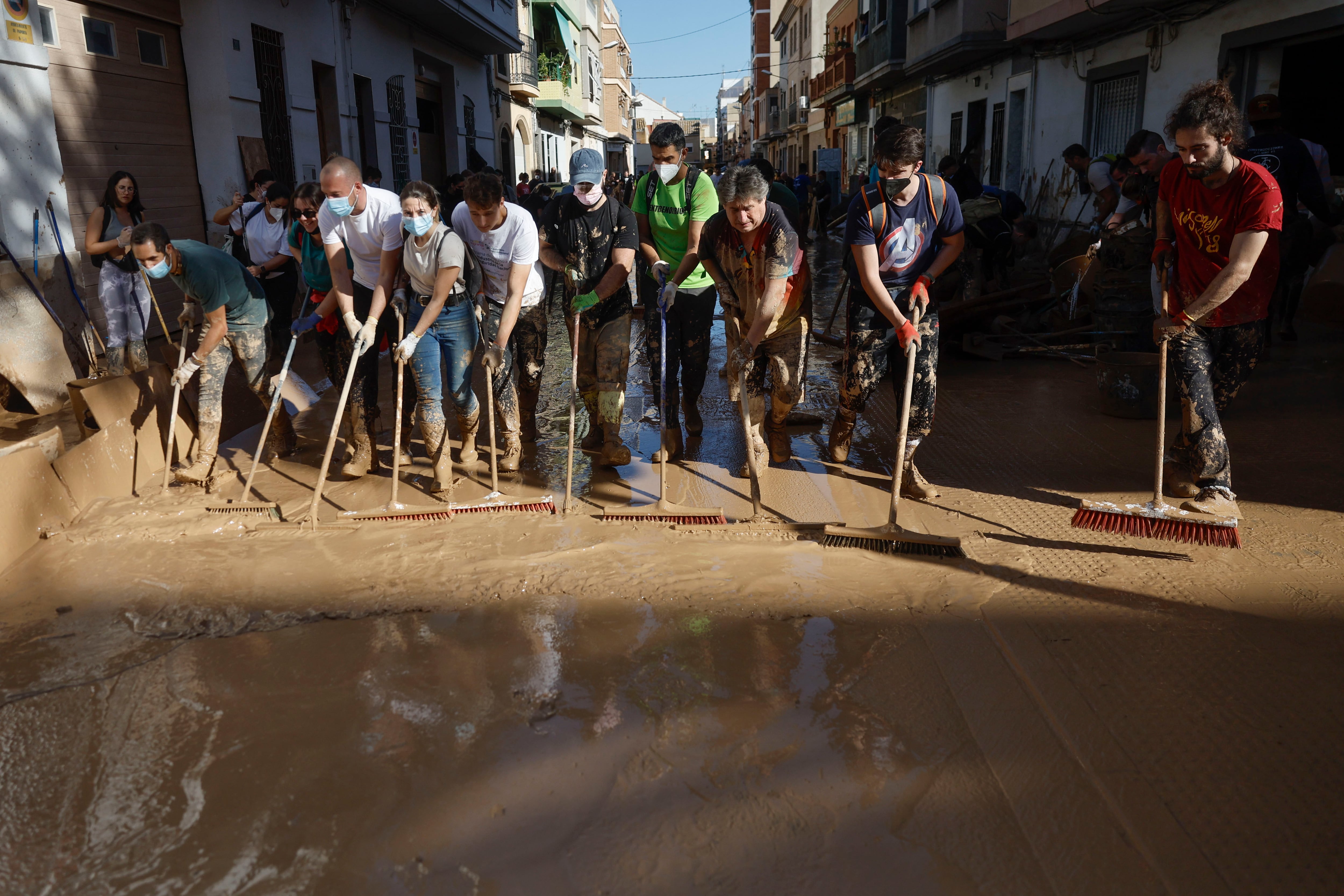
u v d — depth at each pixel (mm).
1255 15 9391
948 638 3170
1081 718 2662
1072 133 13531
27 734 2707
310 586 3701
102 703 2867
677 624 3332
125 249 6566
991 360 7777
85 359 7422
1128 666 2943
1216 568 3637
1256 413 5637
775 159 55375
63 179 7559
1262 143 6418
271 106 10938
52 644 3256
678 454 5359
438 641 3242
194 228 9891
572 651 3148
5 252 6742
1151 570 3650
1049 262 10680
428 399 4680
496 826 2268
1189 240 3992
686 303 5242
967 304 7977
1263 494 4379
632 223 4855
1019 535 4062
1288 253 7004
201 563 3941
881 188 4211
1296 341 7629
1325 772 2393
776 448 5191
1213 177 3756
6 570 3906
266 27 10664
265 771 2504
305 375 7840
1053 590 3510
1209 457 4016
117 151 8547
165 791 2430
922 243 4316
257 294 5117
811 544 4012
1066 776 2406
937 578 3645
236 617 3445
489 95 22406
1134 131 11891
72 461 4504
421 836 2236
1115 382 5750
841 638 3193
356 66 13797
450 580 3723
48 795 2422
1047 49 14242
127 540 4203
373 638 3266
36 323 6719
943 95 19891
